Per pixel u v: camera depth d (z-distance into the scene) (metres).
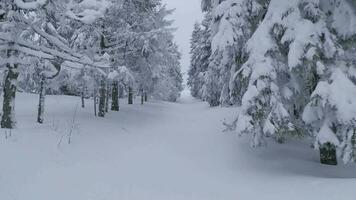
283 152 14.51
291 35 11.42
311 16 11.81
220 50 12.30
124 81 23.86
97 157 12.25
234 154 14.49
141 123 22.97
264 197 9.17
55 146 12.02
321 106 11.24
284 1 11.95
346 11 11.59
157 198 8.73
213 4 14.45
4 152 10.09
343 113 10.41
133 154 13.69
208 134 19.09
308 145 15.73
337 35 11.82
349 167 12.69
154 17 25.59
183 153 15.16
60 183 9.00
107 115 23.44
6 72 13.86
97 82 21.25
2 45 12.69
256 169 12.64
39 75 16.92
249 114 11.57
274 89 11.30
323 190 9.00
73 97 34.31
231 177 11.78
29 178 8.94
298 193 9.15
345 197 8.16
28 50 12.94
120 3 20.42
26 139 11.79
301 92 11.95
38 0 12.16
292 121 11.89
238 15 12.55
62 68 18.69
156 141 17.03
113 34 22.44
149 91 34.69
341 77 10.88
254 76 11.44
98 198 8.30
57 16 13.32
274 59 11.76
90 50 15.80
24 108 23.78
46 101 28.81
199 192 9.62
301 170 12.30
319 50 11.23
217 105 40.19
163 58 28.69
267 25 11.88
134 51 25.06
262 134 12.06
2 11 12.51
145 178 10.69
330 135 11.04
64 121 17.67
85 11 14.88
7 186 8.28
